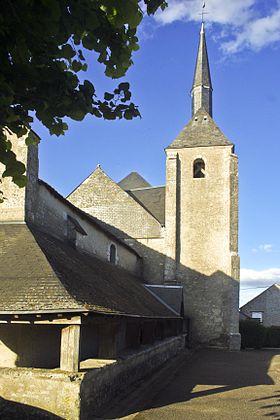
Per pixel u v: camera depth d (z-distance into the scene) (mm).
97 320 10414
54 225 16359
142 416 10266
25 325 11070
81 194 33438
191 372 17703
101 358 11781
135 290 21547
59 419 9078
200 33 39375
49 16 3035
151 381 14914
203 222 31859
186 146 33094
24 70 3311
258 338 33188
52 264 11258
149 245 31828
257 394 13438
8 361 10820
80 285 11516
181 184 32781
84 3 3156
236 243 31125
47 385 9312
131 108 3891
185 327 29469
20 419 9227
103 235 22672
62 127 3729
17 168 3650
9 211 13742
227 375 17234
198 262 31266
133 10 3170
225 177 32312
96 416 9914
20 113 3658
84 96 3646
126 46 3645
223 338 29828
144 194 36688
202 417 10453
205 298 30594
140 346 16391
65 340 9531
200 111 34906
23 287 10148
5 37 3115
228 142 32688
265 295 54500
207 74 38094
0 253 11922
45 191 15555
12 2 2967
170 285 30625
